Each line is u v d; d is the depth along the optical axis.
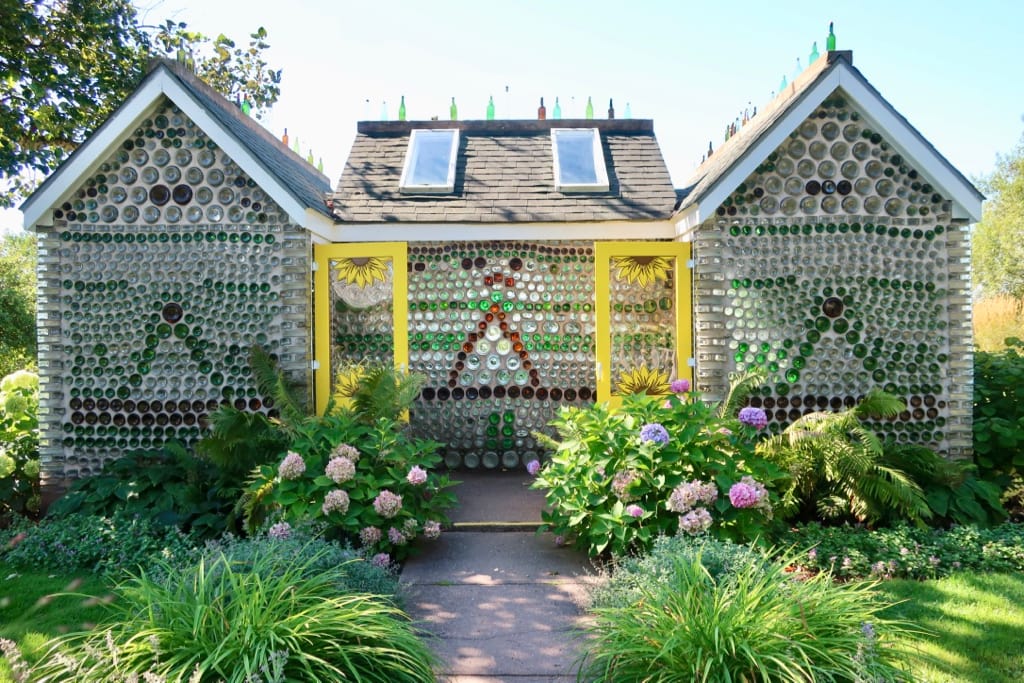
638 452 4.88
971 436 6.81
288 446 5.94
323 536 4.89
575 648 3.87
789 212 6.91
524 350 8.33
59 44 9.77
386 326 7.90
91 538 5.44
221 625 2.92
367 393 6.50
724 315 6.91
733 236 6.90
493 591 4.74
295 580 3.26
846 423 5.91
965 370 6.81
